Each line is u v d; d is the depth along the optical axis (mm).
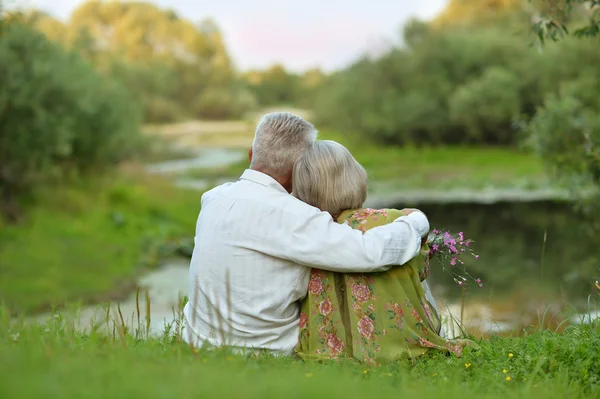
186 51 78562
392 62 34562
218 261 3064
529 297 8391
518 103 29828
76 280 12242
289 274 3055
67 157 19500
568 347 3307
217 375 2137
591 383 2996
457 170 25359
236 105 75438
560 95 22125
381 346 3014
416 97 32750
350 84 35812
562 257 11062
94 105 19672
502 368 3051
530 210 17031
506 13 38062
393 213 3189
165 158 34531
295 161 3205
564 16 5746
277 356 3014
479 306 8117
